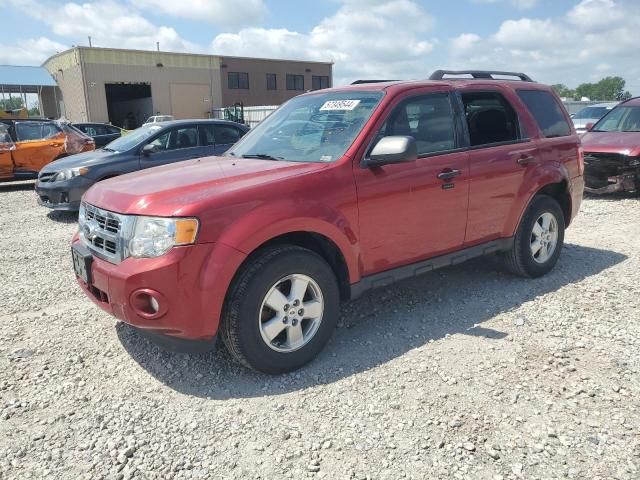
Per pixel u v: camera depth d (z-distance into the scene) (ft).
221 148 32.45
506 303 15.58
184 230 10.29
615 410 10.23
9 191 42.65
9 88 143.43
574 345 12.86
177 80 145.69
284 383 11.46
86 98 131.75
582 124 57.88
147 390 11.32
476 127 15.47
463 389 11.04
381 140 12.44
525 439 9.43
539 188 16.66
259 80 164.14
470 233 15.24
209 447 9.42
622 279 17.52
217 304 10.61
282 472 8.77
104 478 8.70
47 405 10.79
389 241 13.26
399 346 13.05
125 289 10.50
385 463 8.90
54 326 14.62
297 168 12.32
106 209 11.38
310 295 12.14
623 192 33.58
